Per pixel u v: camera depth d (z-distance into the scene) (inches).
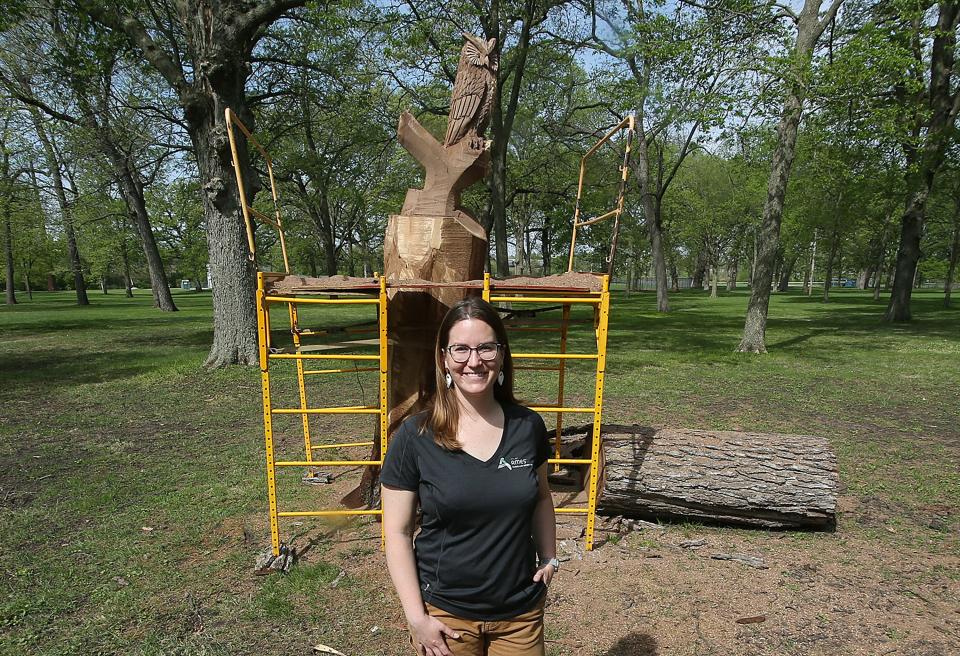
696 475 164.6
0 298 1991.9
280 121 657.0
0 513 179.5
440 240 165.2
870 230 1485.0
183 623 123.1
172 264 2396.7
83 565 147.4
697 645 115.9
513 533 68.5
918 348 564.1
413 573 68.7
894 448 246.8
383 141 800.9
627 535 165.5
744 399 343.6
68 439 260.2
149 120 676.7
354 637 118.4
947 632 120.0
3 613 125.3
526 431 71.9
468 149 170.7
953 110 709.9
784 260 2114.9
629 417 299.3
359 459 231.6
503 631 70.3
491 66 172.1
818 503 159.3
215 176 418.0
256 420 295.3
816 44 535.5
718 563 149.5
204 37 386.6
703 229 1764.3
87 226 1364.4
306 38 543.2
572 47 748.6
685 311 1132.5
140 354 525.3
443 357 71.1
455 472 67.5
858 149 578.9
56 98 639.1
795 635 119.0
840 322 861.8
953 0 509.7
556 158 932.0
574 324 225.6
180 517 176.2
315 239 1519.4
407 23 639.8
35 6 462.9
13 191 1011.3
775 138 514.9
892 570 145.9
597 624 123.1
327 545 158.7
